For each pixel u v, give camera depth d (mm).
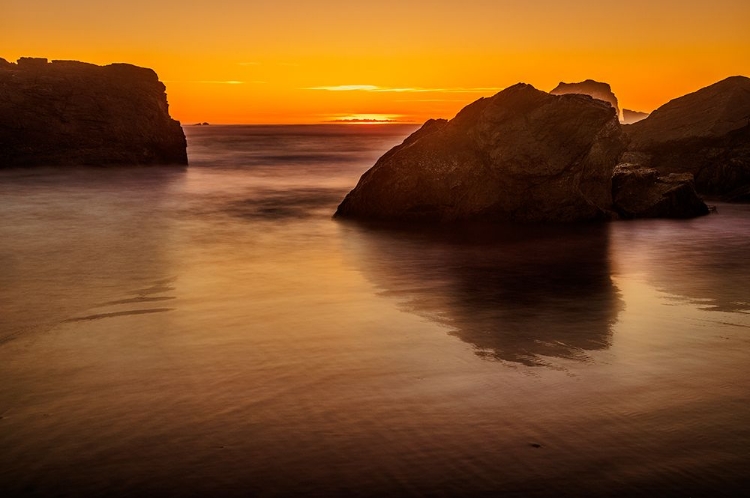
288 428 6234
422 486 5266
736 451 5754
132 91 44375
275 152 67875
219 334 9133
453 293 11508
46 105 41000
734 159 27500
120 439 6066
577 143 19750
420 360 8031
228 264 14023
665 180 22094
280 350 8438
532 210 20016
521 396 6914
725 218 21016
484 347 8523
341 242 16688
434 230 18609
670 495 5137
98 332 9297
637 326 9484
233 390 7129
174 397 6965
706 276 12875
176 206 23984
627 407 6629
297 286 12047
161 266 13828
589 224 19734
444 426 6242
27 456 5777
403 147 22219
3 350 8547
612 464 5562
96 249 15727
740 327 9430
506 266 13852
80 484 5348
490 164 20047
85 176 36531
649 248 15922
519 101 20266
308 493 5191
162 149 45531
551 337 8953
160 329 9398
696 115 29859
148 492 5230
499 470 5477
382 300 11023
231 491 5230
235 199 26203
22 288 11945
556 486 5254
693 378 7398
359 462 5617
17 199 25953
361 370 7695
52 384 7367
